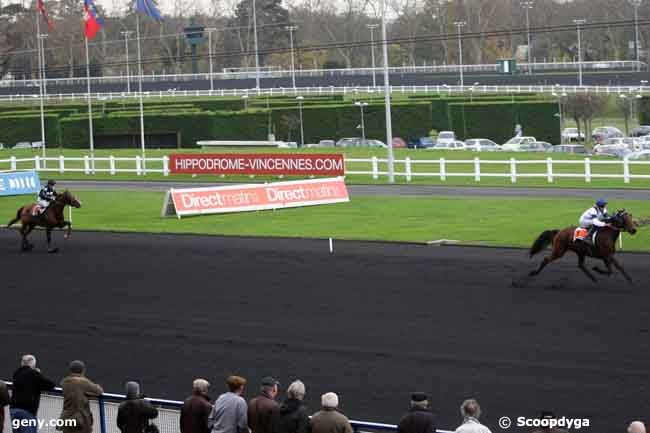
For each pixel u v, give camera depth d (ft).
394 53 642.63
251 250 125.49
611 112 412.77
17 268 119.85
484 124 340.39
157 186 203.10
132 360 80.84
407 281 103.96
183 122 325.83
